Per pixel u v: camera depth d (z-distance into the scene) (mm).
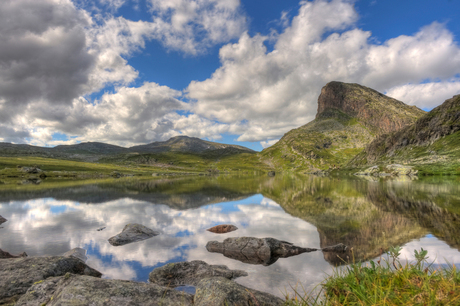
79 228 18328
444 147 149750
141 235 15773
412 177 99125
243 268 10719
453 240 13805
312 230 17453
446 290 4152
